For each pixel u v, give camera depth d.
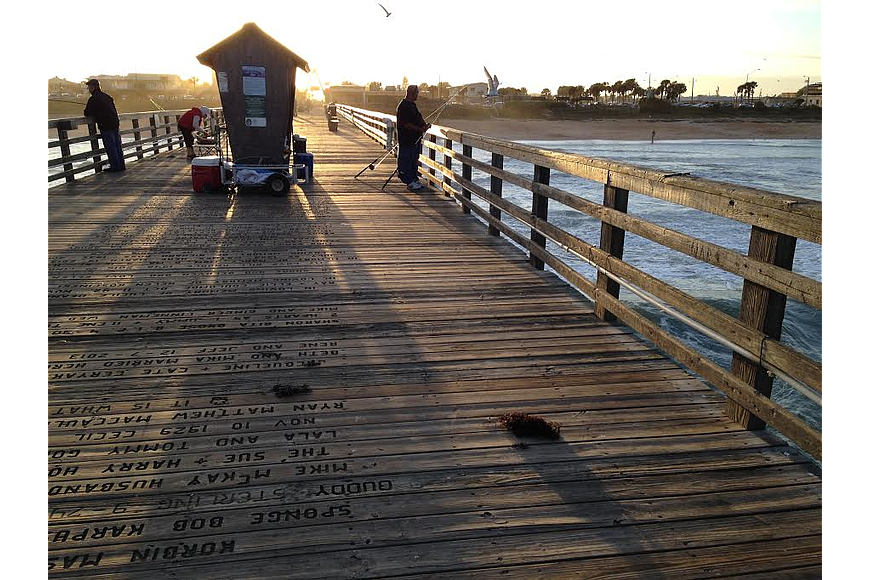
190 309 4.49
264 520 2.26
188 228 7.10
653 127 109.50
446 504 2.37
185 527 2.21
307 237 6.77
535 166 5.54
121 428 2.86
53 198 8.91
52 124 9.73
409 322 4.34
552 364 3.68
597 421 3.03
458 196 8.48
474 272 5.59
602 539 2.19
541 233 5.41
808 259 16.72
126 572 1.99
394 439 2.83
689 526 2.27
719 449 2.79
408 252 6.25
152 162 13.66
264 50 8.73
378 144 18.55
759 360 2.71
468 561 2.07
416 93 9.73
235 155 9.21
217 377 3.42
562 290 5.13
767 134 106.94
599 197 25.28
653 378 3.52
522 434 2.87
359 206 8.66
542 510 2.35
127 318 4.29
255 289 4.98
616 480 2.55
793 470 2.63
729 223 21.64
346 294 4.91
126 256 5.87
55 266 5.48
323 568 2.02
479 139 7.37
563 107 124.56
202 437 2.81
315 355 3.75
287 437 2.82
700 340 10.09
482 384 3.40
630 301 12.04
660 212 23.86
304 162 10.90
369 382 3.40
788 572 2.04
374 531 2.21
